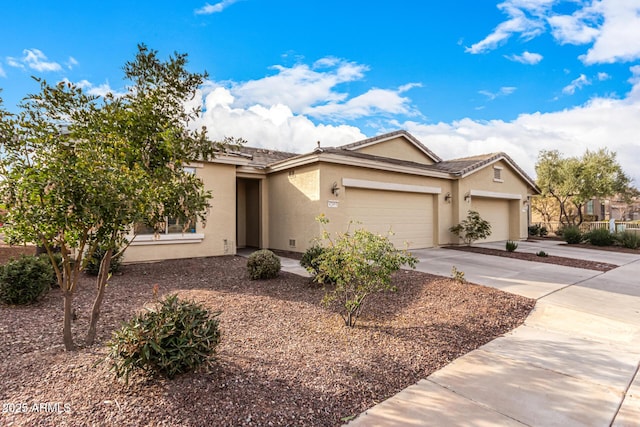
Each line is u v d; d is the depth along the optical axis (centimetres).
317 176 1147
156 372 317
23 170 310
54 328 468
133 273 858
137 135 370
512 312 588
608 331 506
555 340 470
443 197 1531
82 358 365
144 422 255
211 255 1147
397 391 328
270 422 266
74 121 359
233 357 376
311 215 1171
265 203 1394
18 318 507
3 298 560
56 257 676
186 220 376
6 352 383
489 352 427
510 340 469
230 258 1118
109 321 504
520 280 834
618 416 291
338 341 439
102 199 304
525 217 1991
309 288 711
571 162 2438
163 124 384
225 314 540
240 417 268
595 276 896
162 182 357
